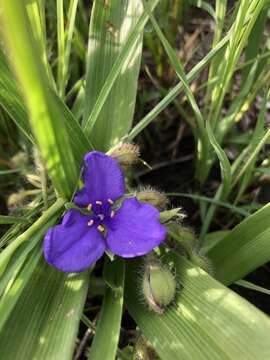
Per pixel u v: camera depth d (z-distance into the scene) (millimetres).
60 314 59
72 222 60
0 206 91
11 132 91
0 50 64
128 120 74
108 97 75
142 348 68
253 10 74
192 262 70
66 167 62
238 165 89
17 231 69
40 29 66
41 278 63
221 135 88
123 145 67
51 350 56
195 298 62
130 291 67
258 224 69
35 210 70
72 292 62
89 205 62
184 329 60
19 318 59
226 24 92
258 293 91
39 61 48
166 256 67
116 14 76
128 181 82
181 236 70
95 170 62
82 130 68
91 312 87
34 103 51
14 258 59
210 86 87
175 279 64
